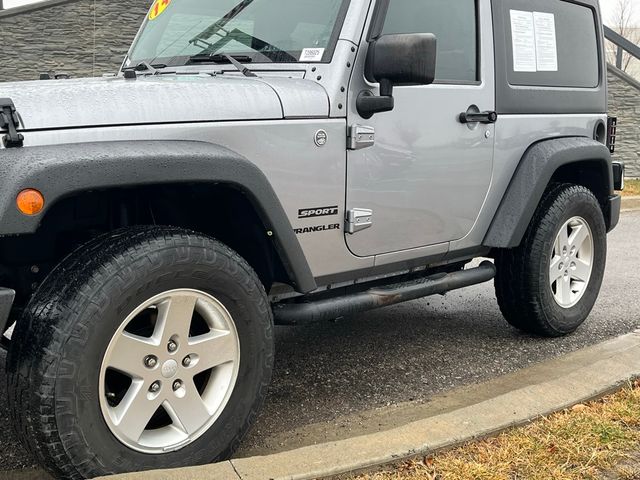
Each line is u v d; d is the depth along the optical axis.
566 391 3.06
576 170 4.43
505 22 3.75
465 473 2.42
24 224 2.03
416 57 2.73
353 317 4.67
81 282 2.16
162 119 2.43
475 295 5.33
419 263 3.53
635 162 15.48
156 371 2.36
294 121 2.76
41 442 2.13
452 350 4.05
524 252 3.92
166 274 2.29
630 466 2.52
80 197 2.54
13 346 2.18
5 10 10.98
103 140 2.29
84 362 2.14
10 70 11.20
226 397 2.54
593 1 4.53
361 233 3.09
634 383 3.22
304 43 3.01
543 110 3.96
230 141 2.57
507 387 3.50
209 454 2.49
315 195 2.87
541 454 2.56
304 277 2.77
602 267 4.39
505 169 3.76
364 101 2.94
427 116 3.26
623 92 15.27
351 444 2.53
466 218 3.60
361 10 2.97
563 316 4.13
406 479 2.38
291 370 3.71
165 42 3.50
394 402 3.34
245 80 2.82
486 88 3.59
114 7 11.41
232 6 3.32
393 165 3.14
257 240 2.78
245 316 2.54
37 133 2.18
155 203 2.74
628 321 4.64
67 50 11.40
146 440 2.38
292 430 3.04
